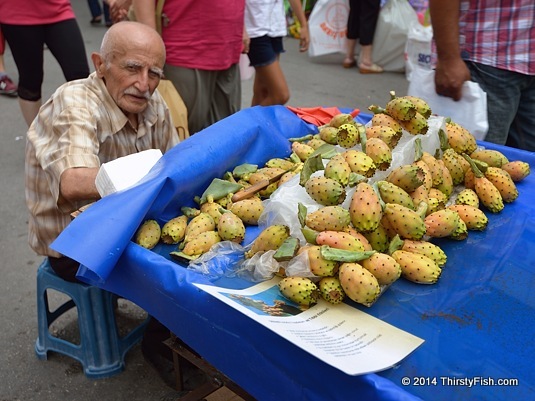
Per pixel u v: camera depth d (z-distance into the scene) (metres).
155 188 1.35
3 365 2.13
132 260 1.26
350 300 1.16
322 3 5.97
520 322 1.11
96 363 2.05
